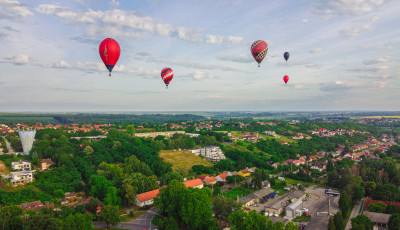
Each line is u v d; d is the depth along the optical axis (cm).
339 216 10006
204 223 9812
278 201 12988
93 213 11206
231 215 9394
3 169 13925
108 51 11144
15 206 9400
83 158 16188
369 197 14738
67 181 13625
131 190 12300
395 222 9662
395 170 18400
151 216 11438
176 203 10694
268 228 8862
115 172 14588
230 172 18175
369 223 9775
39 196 11900
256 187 15475
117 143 19675
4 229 8712
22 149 17950
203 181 15888
